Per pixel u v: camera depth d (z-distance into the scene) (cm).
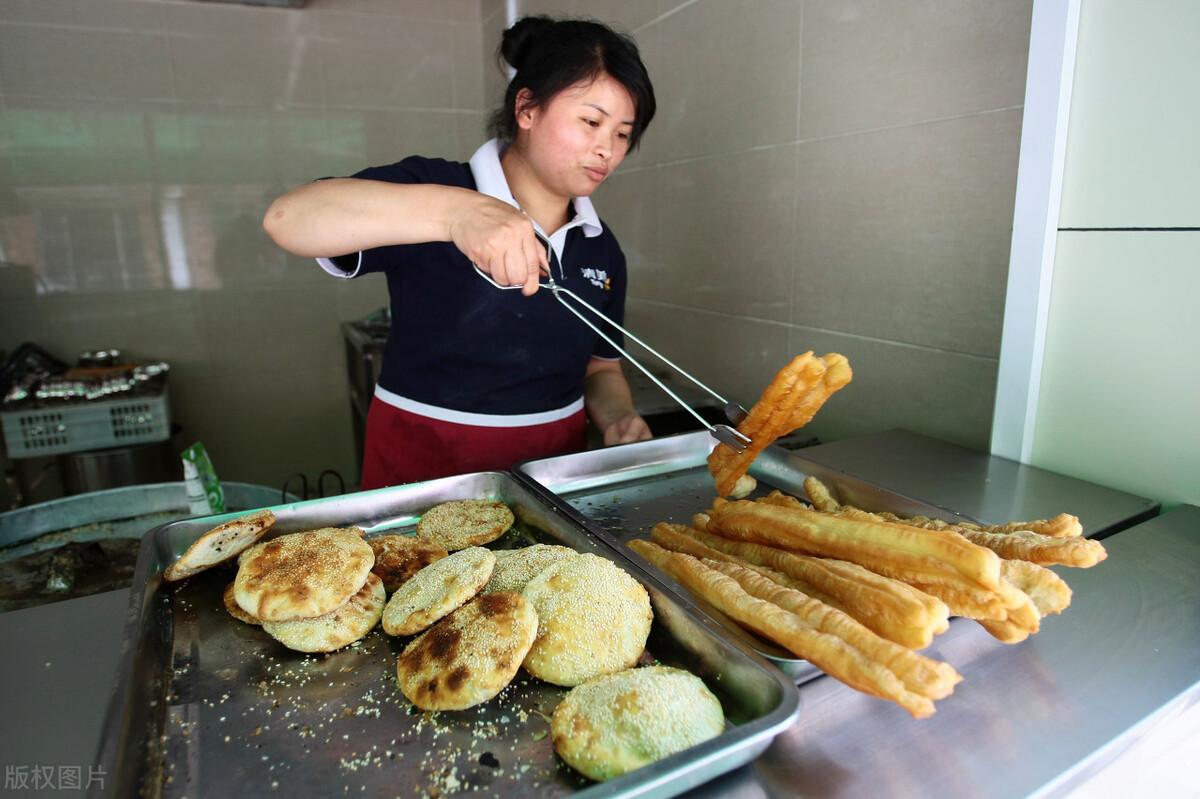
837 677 55
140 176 263
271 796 50
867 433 143
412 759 54
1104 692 59
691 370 193
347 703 60
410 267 124
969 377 121
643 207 206
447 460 136
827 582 65
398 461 139
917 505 90
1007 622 59
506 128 123
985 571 58
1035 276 107
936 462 116
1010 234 111
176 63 260
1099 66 96
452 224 90
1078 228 102
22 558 129
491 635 62
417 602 69
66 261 260
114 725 50
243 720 58
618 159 118
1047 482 107
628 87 109
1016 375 112
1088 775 52
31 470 244
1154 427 98
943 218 121
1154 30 90
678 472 118
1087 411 106
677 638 66
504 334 128
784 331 159
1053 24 99
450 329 127
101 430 225
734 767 48
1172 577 78
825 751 54
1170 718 58
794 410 88
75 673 65
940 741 54
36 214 254
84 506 144
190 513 147
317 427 309
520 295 125
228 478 299
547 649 63
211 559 77
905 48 123
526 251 87
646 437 127
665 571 76
